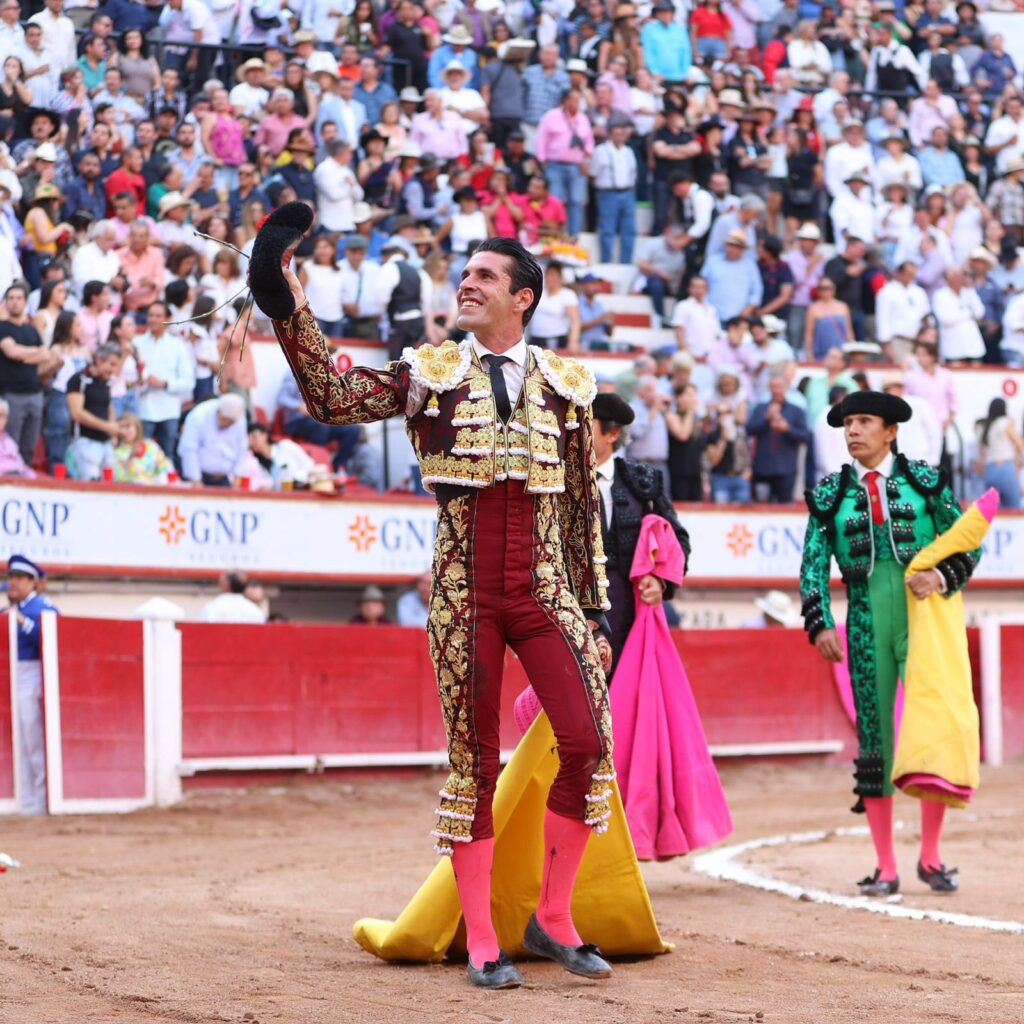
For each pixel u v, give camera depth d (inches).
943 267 1994.3
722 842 993.5
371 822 1173.1
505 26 1948.8
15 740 1216.8
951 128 2174.0
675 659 735.7
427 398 495.5
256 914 655.8
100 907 675.4
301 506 1534.2
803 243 1931.6
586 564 518.9
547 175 1892.2
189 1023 426.0
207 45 1731.1
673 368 1720.0
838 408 748.6
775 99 2102.6
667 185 1953.7
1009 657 1707.7
